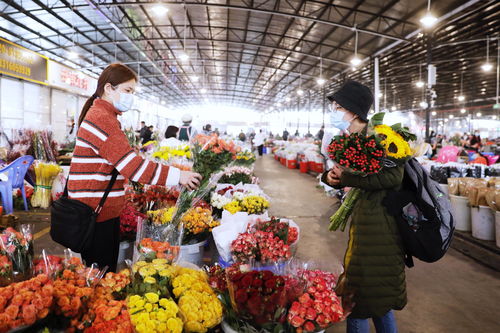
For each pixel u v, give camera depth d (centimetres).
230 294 119
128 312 104
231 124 4416
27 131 507
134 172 129
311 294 118
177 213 176
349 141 127
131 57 1953
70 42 1554
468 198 363
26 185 496
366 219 134
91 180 134
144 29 1585
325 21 1157
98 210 136
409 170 131
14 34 1358
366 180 129
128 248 211
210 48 1945
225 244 171
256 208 256
